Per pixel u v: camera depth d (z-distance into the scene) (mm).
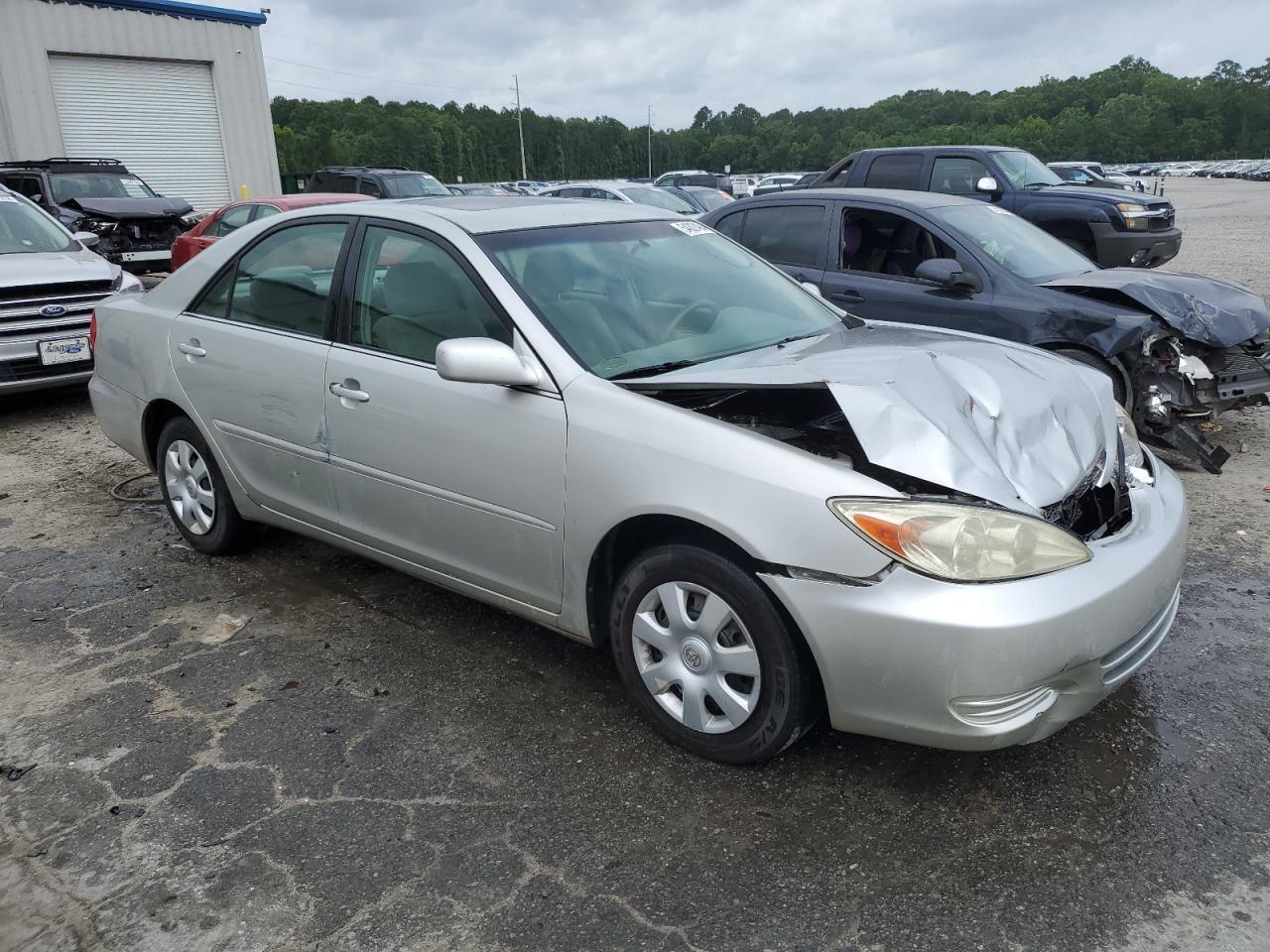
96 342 4793
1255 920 2225
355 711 3191
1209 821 2564
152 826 2631
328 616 3895
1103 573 2496
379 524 3553
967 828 2561
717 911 2293
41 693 3334
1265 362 5723
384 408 3361
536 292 3180
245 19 22141
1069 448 2818
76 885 2418
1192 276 6180
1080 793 2689
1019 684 2357
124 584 4238
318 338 3662
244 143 22781
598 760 2896
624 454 2758
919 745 2707
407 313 3395
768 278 3984
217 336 4035
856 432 2516
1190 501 5023
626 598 2902
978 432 2676
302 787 2789
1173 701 3141
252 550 4574
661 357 3164
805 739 2973
